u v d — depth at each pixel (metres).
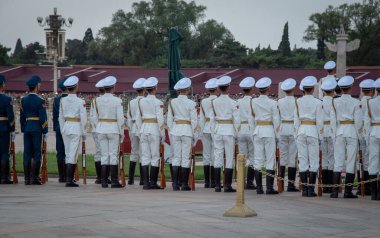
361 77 52.69
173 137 19.56
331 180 19.56
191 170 19.58
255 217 14.12
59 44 52.69
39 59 105.00
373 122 18.06
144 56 100.81
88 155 30.27
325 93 19.52
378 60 85.12
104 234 11.96
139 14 103.31
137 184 21.34
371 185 17.67
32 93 20.38
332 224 13.60
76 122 20.06
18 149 33.16
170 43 28.23
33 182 20.31
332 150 19.48
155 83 19.73
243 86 19.94
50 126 47.03
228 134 19.19
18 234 11.79
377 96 18.06
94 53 104.50
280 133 19.62
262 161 19.12
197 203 15.88
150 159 19.73
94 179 22.89
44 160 20.64
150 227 12.67
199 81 60.16
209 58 90.44
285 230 12.83
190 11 102.25
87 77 64.81
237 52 87.25
